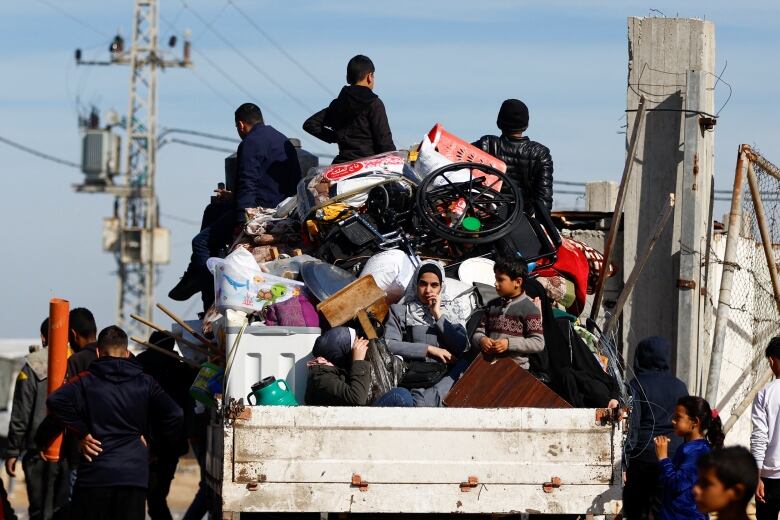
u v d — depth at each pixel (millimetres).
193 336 21453
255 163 25109
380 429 16312
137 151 99125
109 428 18703
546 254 21625
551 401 17094
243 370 18359
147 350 22469
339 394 17562
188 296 25969
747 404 24938
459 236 20672
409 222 21281
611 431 16547
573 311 22812
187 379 22234
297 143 28219
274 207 25328
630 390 19531
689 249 24406
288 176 25500
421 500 16297
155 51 98500
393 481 16281
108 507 18641
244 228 23422
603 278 23109
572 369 18297
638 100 25422
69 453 22281
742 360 28469
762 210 24844
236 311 19031
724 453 12062
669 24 25328
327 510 16203
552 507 16438
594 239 26594
